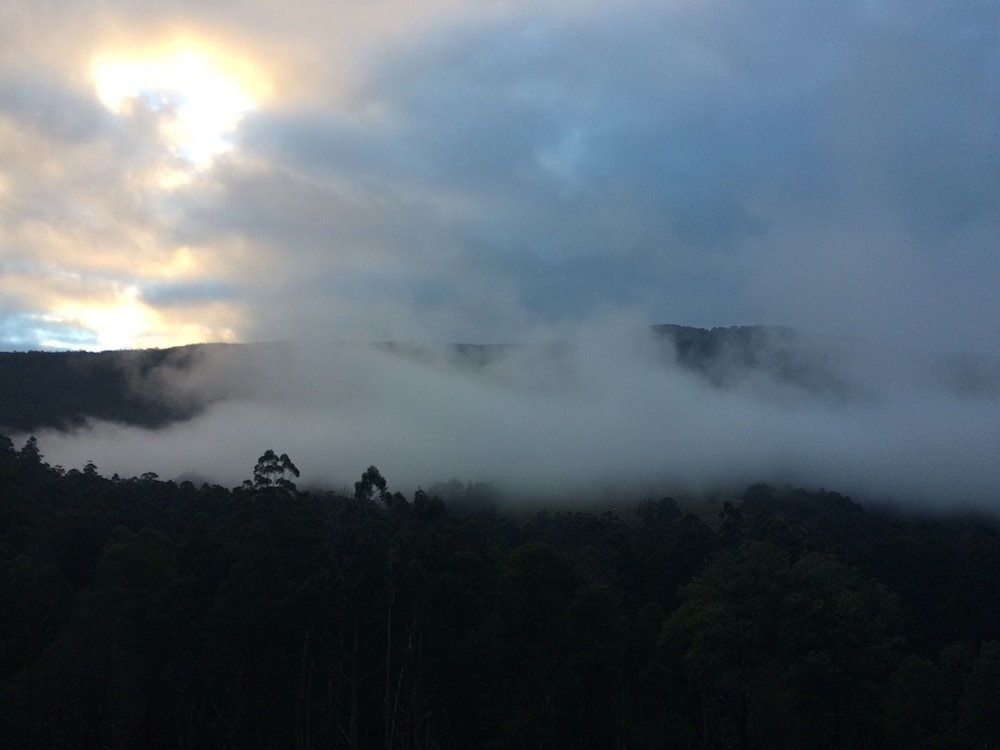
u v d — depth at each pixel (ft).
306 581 165.99
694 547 246.27
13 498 195.31
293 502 186.91
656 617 205.36
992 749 165.07
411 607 171.32
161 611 171.73
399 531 182.09
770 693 176.55
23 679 156.04
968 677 172.96
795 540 241.76
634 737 186.50
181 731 172.65
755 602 174.50
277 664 166.71
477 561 188.65
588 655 168.35
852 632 169.37
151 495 250.37
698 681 179.73
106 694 164.55
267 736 174.50
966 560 261.24
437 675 177.68
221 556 181.06
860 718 176.14
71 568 199.52
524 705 172.65
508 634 171.94
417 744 162.91
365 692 179.11
